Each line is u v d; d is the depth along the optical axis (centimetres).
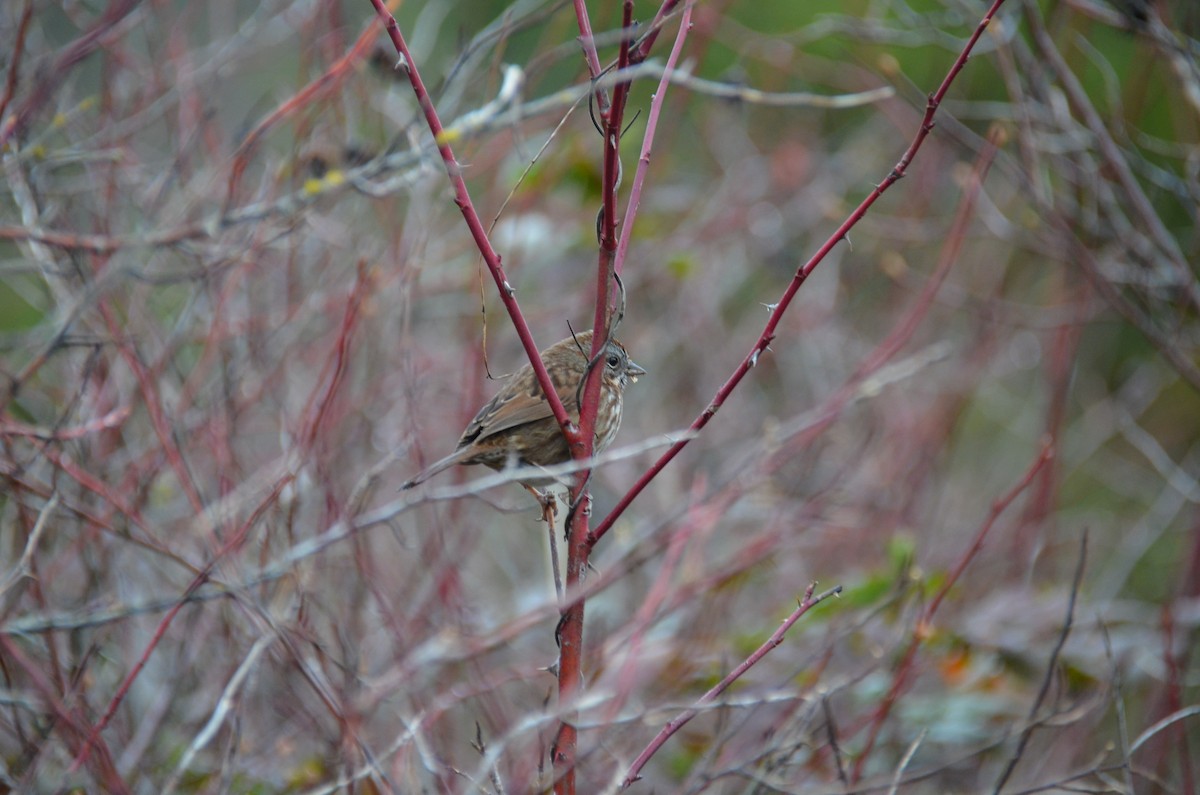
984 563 1455
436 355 1320
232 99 1460
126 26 1073
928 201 1684
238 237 1037
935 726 1116
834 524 1276
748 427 1530
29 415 1059
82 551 983
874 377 1173
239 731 873
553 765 701
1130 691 1349
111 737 957
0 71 1066
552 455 1026
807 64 1812
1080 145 1245
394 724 1018
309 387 1198
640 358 1552
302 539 1026
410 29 1844
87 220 1148
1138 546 1573
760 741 1019
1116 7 1185
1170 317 1362
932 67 1798
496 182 1368
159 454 1012
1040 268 1788
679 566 1293
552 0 1407
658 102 760
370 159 1034
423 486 1095
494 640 941
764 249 1667
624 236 753
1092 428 1742
